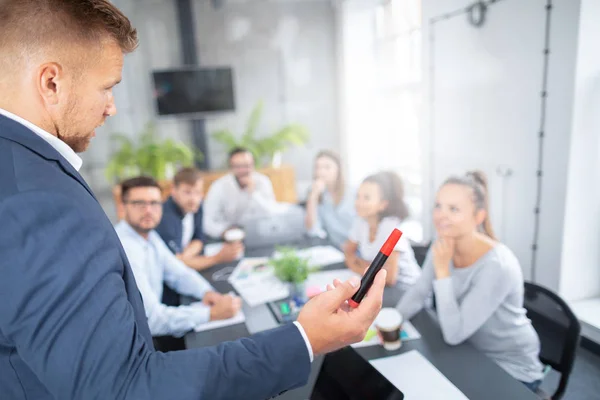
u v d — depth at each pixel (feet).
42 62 1.68
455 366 3.64
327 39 17.51
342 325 1.77
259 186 11.17
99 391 1.39
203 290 5.66
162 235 7.40
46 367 1.40
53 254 1.42
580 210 7.39
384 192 6.23
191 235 8.35
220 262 6.75
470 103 9.31
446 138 10.27
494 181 8.84
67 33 1.69
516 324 4.25
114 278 1.54
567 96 7.07
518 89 8.01
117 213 15.80
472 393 3.28
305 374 1.69
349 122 16.92
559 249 7.57
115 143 16.40
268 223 7.57
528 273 8.29
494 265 4.20
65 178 1.64
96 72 1.82
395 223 6.13
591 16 6.70
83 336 1.39
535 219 7.98
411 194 13.64
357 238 6.60
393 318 3.97
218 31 16.63
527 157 8.00
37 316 1.38
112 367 1.40
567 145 7.18
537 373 4.27
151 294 4.97
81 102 1.82
